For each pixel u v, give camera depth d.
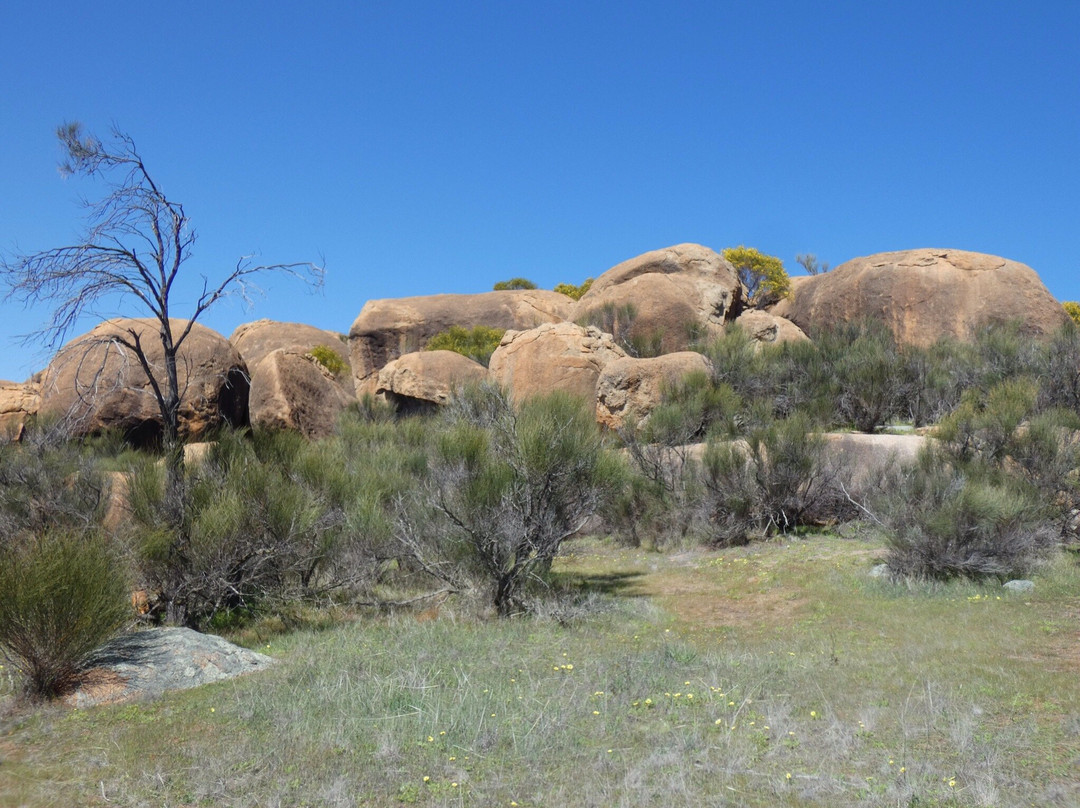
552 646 9.12
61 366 10.77
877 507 13.41
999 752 5.71
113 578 8.05
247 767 5.60
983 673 7.70
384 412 24.69
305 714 6.58
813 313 31.88
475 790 5.24
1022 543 11.80
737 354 21.77
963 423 14.70
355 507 11.68
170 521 10.13
